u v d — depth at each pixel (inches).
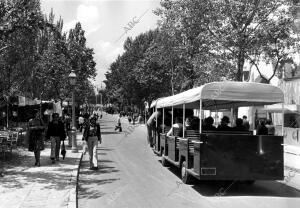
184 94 530.6
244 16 844.6
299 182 530.3
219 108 666.8
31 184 460.4
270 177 442.0
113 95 3221.0
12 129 905.5
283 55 883.4
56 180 486.3
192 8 880.9
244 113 1275.8
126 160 734.5
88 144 618.5
